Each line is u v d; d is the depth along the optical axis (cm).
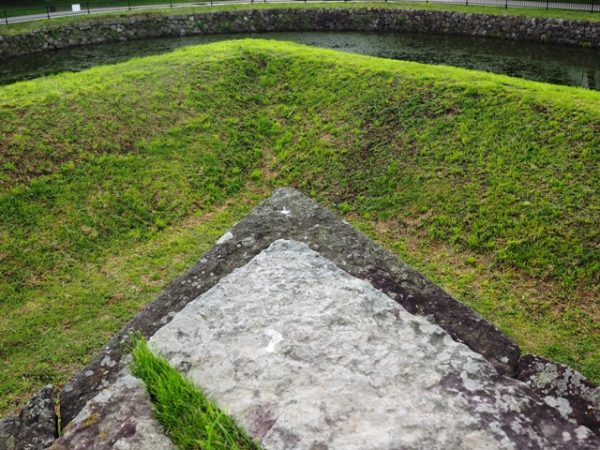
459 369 276
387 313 313
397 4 3086
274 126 1423
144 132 1291
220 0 3441
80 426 259
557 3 2948
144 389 274
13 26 2642
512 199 1023
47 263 952
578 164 1047
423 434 236
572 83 2042
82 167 1148
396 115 1322
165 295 379
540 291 870
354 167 1227
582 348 763
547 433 243
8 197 1034
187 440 243
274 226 430
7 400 703
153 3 3369
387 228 1067
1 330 819
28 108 1248
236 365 283
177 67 1581
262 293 333
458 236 1000
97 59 2516
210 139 1333
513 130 1169
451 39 2784
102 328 829
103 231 1039
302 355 286
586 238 917
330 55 1698
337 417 246
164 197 1144
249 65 1658
